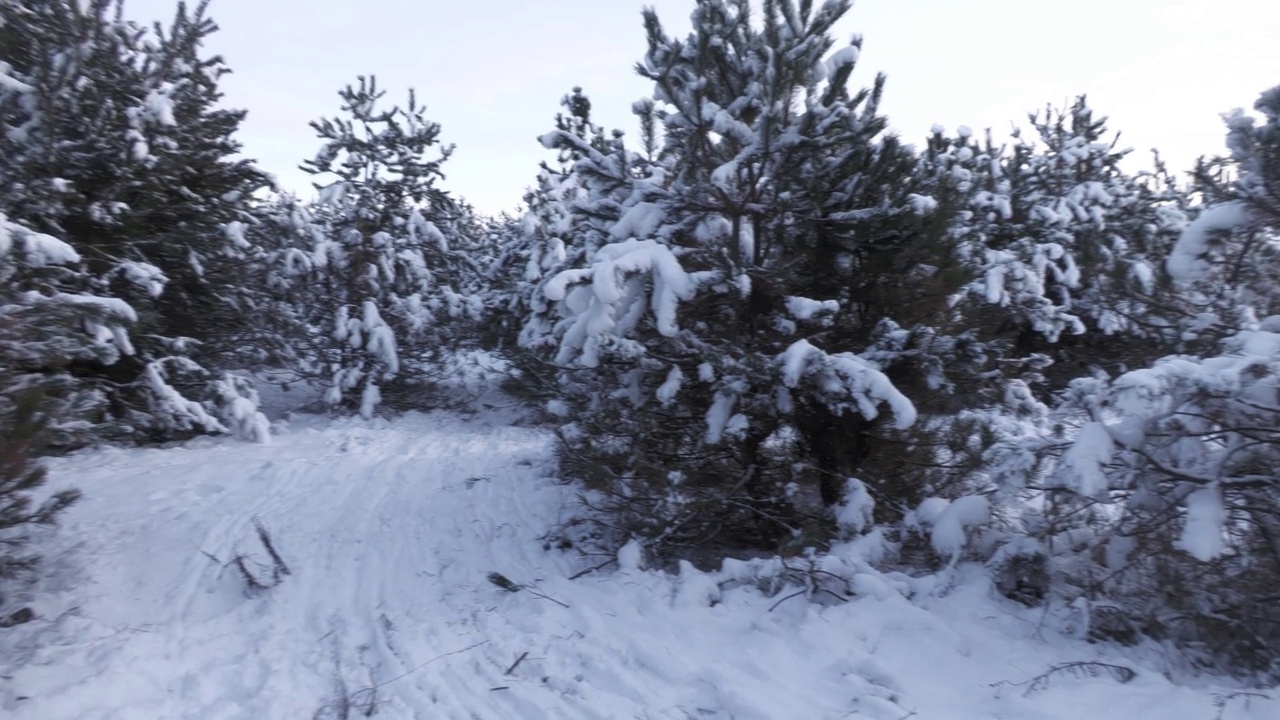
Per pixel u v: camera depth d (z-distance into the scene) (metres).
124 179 10.80
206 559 6.97
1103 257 6.08
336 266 15.33
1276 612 4.57
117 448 11.06
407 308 15.63
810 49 6.85
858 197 7.06
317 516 8.34
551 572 6.89
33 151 9.62
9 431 5.00
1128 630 4.82
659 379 6.88
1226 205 4.68
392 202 16.23
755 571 6.04
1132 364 5.66
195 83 12.43
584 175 7.82
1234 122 4.48
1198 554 4.34
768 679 4.59
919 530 6.34
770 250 7.29
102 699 4.62
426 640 5.46
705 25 7.05
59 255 7.09
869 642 4.98
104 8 10.77
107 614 5.89
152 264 11.58
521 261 18.27
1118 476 5.05
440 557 7.31
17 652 5.18
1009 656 4.71
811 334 7.02
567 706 4.46
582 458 7.25
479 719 4.40
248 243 13.48
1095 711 4.03
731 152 7.30
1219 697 4.05
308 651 5.38
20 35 10.19
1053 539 5.68
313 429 13.73
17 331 5.37
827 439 7.12
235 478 9.57
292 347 15.13
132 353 10.09
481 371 17.80
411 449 12.18
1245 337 4.56
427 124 16.30
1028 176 15.12
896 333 6.59
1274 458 4.60
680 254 7.07
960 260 7.06
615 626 5.52
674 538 6.98
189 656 5.30
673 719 4.28
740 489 7.06
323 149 15.62
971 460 6.81
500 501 9.09
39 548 6.81
